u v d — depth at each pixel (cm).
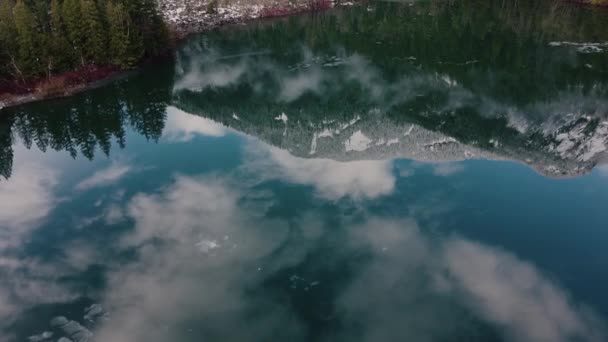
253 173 5097
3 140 5975
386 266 3497
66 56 7375
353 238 3844
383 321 2980
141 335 2864
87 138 6119
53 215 4212
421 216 4153
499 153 5656
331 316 3030
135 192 4644
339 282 3338
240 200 4466
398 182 4856
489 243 3747
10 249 3709
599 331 2892
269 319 3006
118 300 3158
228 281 3350
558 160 5353
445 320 2981
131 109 7200
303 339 2858
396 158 5541
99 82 7588
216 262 3556
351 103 7588
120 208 4331
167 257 3619
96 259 3597
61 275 3403
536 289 3244
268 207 4331
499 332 2881
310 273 3428
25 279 3356
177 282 3338
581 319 2989
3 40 6788
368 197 4528
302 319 3009
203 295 3209
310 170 5203
